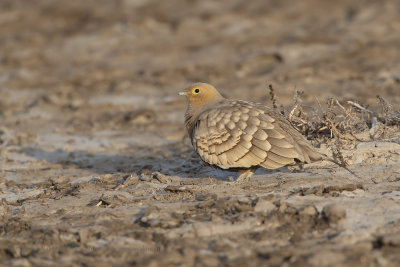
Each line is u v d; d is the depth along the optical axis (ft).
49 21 140.97
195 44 108.47
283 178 36.60
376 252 25.39
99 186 40.14
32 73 99.71
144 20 126.72
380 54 86.74
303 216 29.84
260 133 34.22
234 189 35.24
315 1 134.72
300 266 24.54
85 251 28.17
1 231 32.09
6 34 132.87
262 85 76.28
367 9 116.67
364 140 40.50
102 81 89.30
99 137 58.90
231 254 26.25
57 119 69.41
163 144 53.98
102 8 146.00
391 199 31.48
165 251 27.20
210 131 35.27
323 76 76.95
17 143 57.62
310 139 41.78
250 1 141.08
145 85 84.12
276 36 106.73
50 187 41.60
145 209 33.47
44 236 30.37
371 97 61.67
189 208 32.55
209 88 38.58
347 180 35.27
